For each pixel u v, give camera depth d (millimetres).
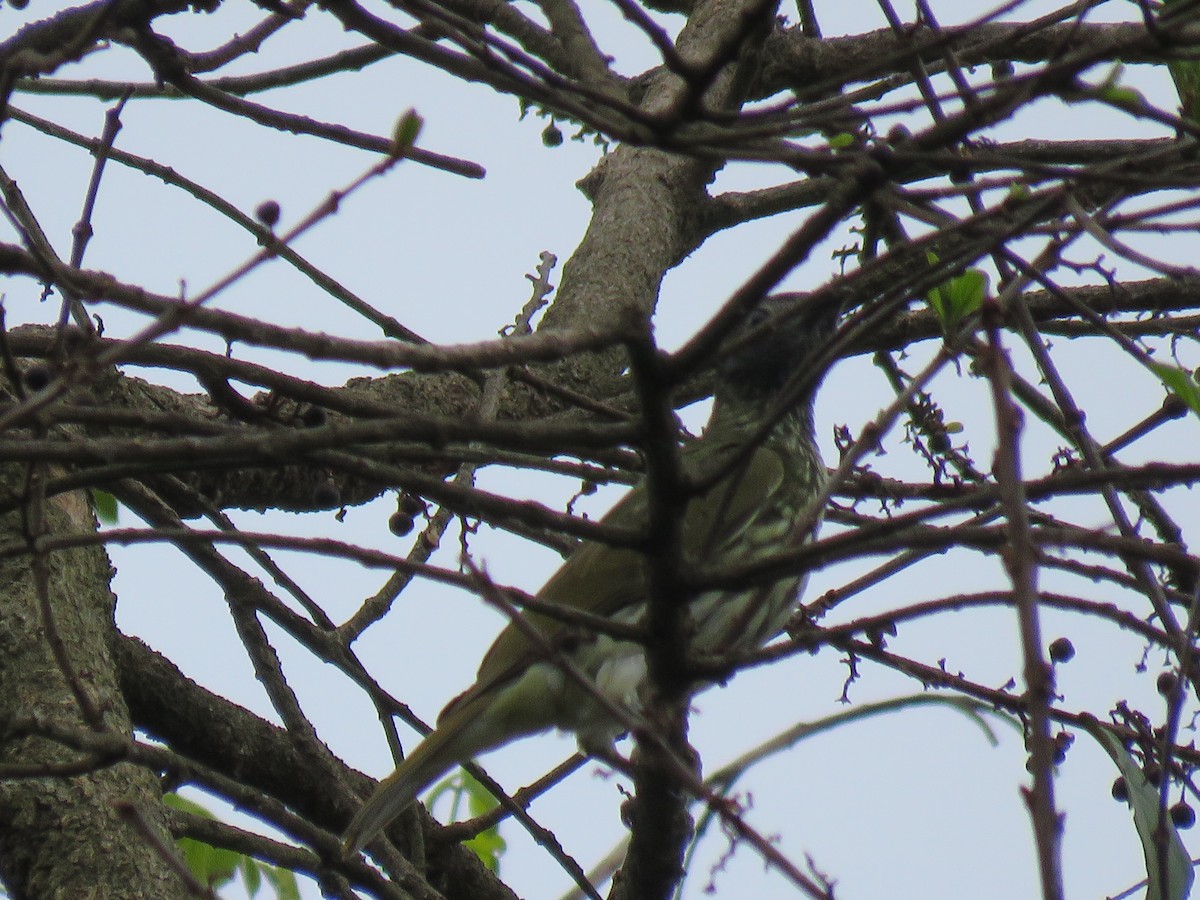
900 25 7559
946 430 9820
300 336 5660
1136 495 9789
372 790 12367
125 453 6062
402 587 11070
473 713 10406
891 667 9031
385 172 5867
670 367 6293
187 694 11914
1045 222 7641
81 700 7777
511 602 6770
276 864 10336
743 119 6168
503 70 6207
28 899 8969
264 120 8570
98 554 10719
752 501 11961
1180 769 8766
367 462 6617
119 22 8094
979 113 6102
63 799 9195
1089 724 8742
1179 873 8281
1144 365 7137
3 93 6789
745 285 6129
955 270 6562
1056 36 12047
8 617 9844
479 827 11758
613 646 10352
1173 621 7648
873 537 6621
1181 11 5992
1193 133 6453
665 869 8195
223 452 6066
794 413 12586
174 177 10500
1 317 6891
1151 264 6309
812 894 5570
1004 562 5320
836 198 6004
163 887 9023
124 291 5598
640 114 6152
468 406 12703
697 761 8016
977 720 8945
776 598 10781
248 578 10688
